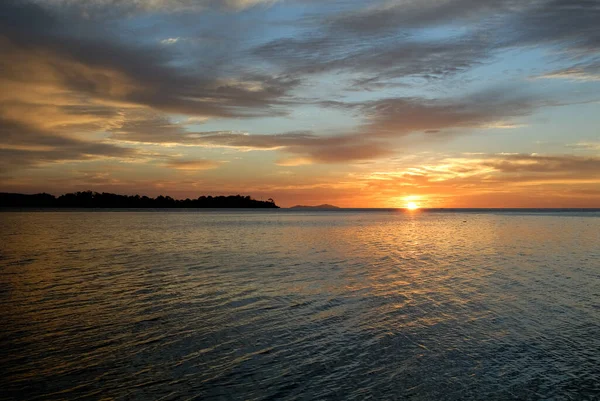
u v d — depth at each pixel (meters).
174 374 12.88
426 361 13.87
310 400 11.38
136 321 17.94
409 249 44.16
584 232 69.62
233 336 16.17
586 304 20.73
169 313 19.16
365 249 44.09
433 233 68.69
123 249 42.69
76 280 26.23
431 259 36.22
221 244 48.50
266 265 32.50
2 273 28.48
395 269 30.83
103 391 11.80
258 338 15.96
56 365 13.45
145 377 12.67
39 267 30.95
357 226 91.88
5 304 20.50
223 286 24.72
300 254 39.47
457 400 11.41
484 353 14.54
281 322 17.91
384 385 12.23
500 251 42.28
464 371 13.12
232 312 19.36
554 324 17.62
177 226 84.38
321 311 19.58
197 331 16.72
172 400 11.35
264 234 64.50
